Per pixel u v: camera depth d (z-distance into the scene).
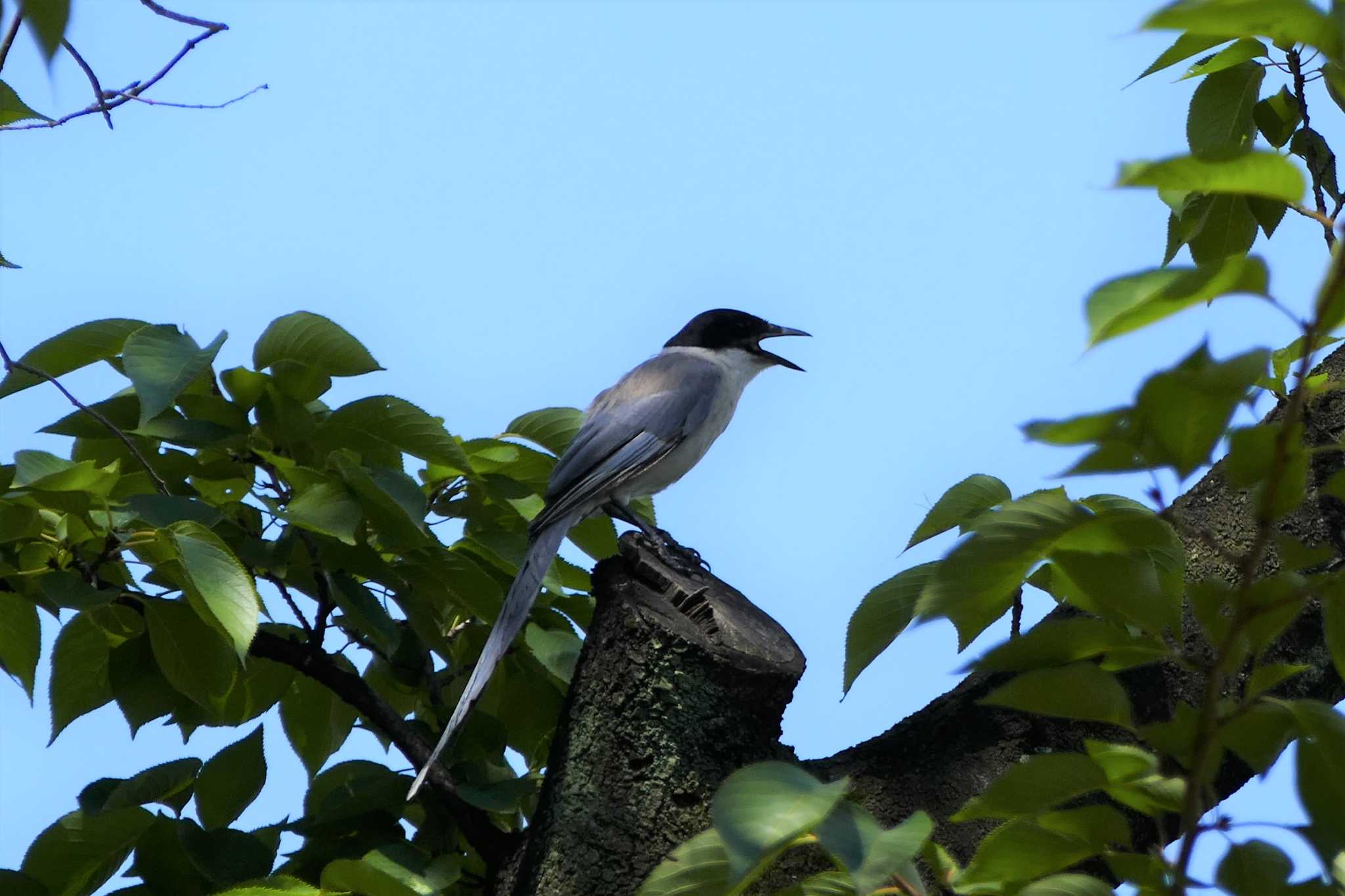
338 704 9.49
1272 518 3.60
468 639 10.09
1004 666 4.39
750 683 7.36
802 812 3.45
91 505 7.83
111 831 8.02
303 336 8.69
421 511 8.37
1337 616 3.94
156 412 7.62
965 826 6.99
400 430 8.74
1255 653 3.97
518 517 9.94
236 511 9.02
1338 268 3.24
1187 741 4.14
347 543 8.37
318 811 8.84
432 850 8.48
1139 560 4.20
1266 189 3.11
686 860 4.12
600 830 7.12
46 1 4.04
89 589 7.75
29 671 8.24
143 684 8.56
